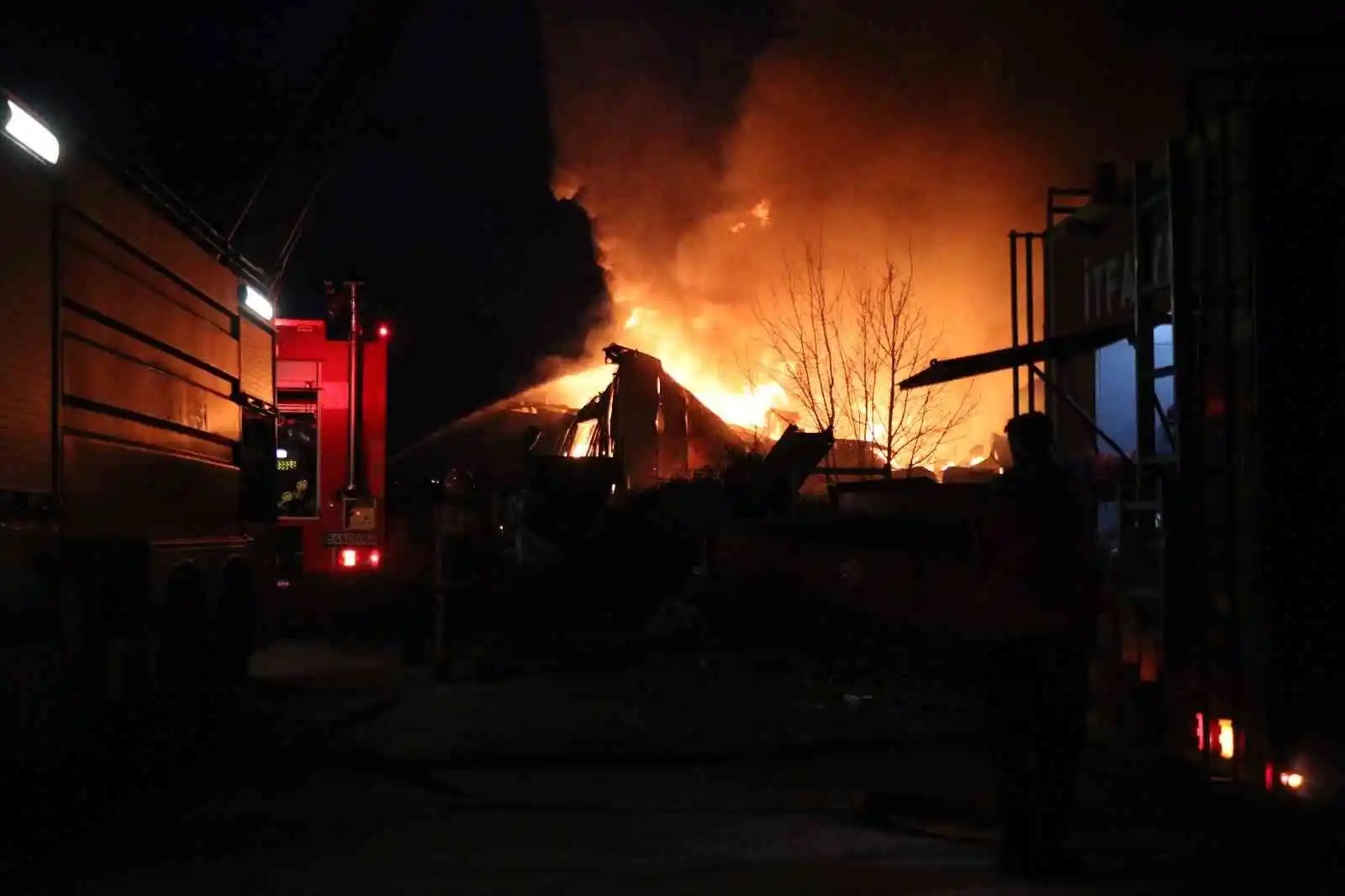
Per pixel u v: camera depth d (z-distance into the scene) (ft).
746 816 24.81
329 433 55.77
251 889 19.13
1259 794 24.91
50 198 24.70
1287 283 25.09
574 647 52.90
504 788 27.78
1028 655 19.25
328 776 28.91
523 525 73.36
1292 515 25.02
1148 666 30.40
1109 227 37.63
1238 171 25.58
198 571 33.76
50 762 24.54
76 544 25.77
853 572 49.80
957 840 22.50
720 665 47.37
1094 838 22.08
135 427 29.86
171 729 31.42
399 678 44.65
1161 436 31.45
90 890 19.22
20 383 23.06
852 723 35.91
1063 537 19.58
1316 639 24.99
